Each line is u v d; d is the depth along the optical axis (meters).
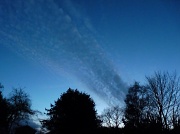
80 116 35.28
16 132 64.50
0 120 49.22
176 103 19.09
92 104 37.75
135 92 33.50
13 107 52.12
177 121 14.92
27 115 52.59
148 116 16.81
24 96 54.03
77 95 37.19
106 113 49.59
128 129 17.75
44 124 36.88
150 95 21.75
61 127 34.53
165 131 14.88
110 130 33.53
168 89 21.02
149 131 15.70
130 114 29.88
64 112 36.09
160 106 18.80
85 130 34.94
